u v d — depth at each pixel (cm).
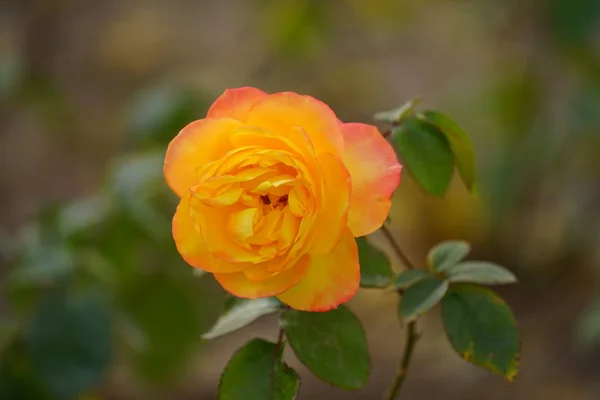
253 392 74
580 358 133
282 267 69
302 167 69
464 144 78
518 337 75
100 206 105
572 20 146
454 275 76
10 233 165
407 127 77
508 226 164
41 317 98
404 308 75
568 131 158
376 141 71
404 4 192
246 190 70
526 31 165
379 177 71
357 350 75
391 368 136
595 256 159
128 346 112
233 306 77
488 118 165
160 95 112
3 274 125
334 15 188
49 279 98
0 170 185
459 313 75
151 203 108
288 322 75
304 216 69
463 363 136
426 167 77
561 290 153
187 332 110
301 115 70
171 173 70
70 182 181
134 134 112
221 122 70
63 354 98
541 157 159
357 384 74
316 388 131
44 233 103
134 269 106
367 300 158
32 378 97
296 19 176
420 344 143
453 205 165
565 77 163
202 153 70
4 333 99
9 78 146
